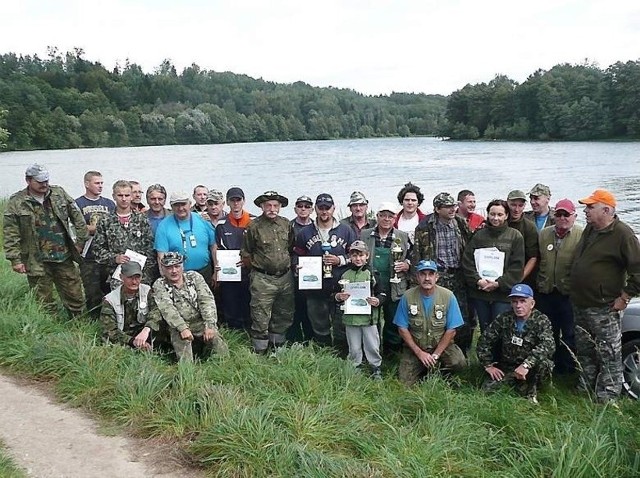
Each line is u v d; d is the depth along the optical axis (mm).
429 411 5363
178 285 6488
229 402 4840
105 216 7438
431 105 143500
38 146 76188
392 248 6957
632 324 6195
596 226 5855
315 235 7137
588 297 5887
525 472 4398
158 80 114312
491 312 6793
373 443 4609
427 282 6359
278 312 7219
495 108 82312
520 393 6109
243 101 120000
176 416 4781
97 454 4465
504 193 29234
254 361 6074
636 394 6090
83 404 5215
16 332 6500
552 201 27141
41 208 7246
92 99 90625
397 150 69438
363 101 144125
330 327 7391
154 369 5484
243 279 7461
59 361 5781
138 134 91062
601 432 4766
